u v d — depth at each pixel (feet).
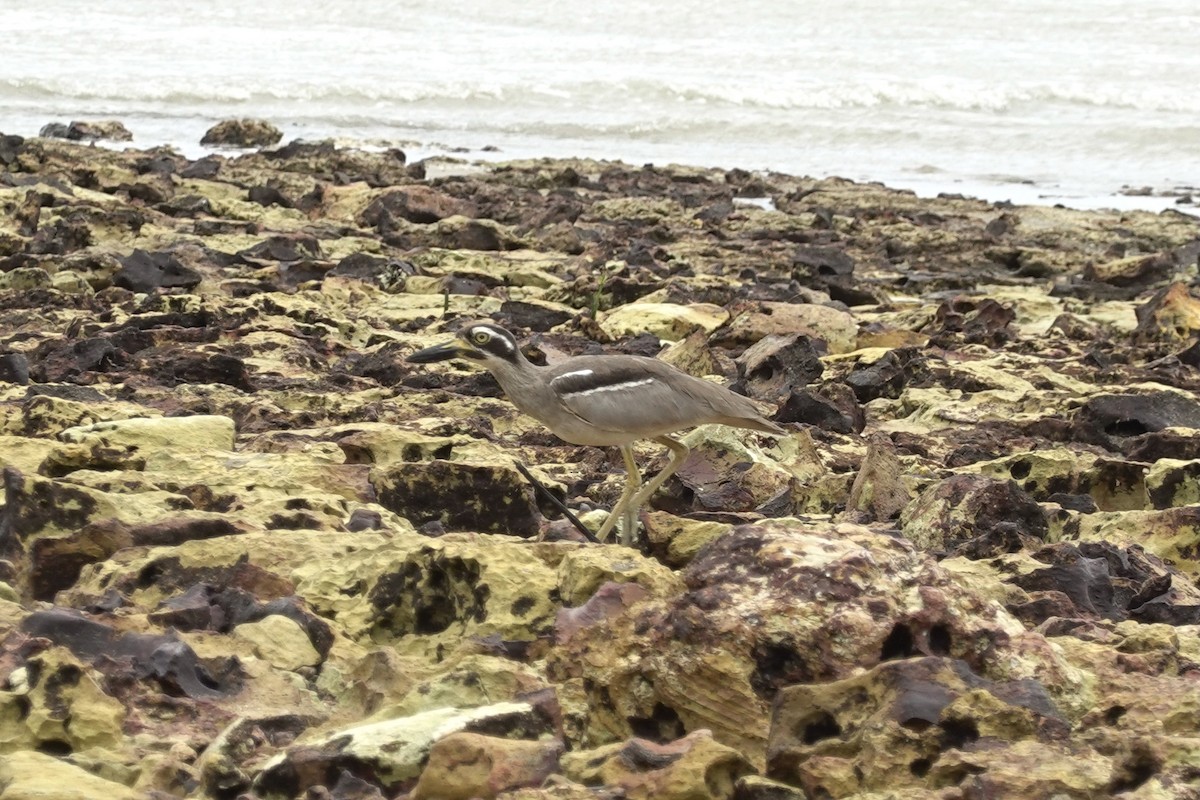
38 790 25.89
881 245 136.05
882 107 235.61
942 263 133.49
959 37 295.07
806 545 32.09
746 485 55.36
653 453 59.72
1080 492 58.90
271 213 132.16
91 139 185.98
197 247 104.83
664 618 31.30
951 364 82.94
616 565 35.58
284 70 244.01
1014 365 84.28
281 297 87.30
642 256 114.93
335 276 98.58
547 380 46.26
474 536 39.47
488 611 36.29
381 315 89.97
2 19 273.75
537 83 236.02
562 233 124.98
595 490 54.75
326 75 241.35
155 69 237.86
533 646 34.55
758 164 197.67
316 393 64.95
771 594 31.30
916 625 30.99
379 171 160.25
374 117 217.36
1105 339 97.50
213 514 41.57
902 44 286.46
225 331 77.66
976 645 31.01
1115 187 184.75
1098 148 211.41
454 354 46.57
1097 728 29.17
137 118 207.21
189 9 295.89
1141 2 325.21
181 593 37.32
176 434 50.65
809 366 77.97
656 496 52.95
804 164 198.59
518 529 47.06
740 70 259.80
